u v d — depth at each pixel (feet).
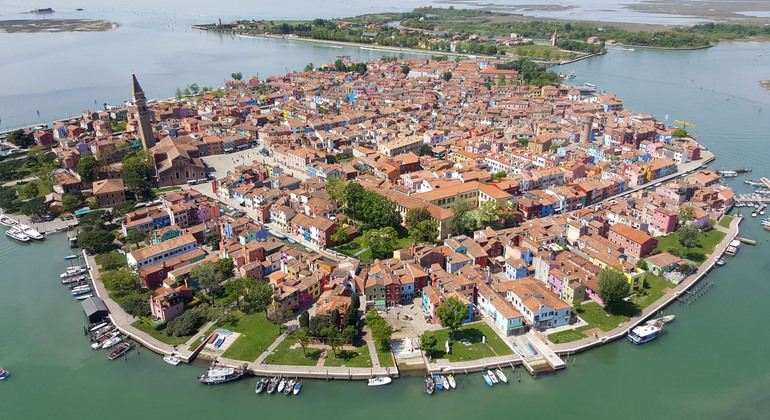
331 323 644.27
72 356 642.22
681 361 629.92
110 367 622.54
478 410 557.33
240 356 624.18
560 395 579.07
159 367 620.49
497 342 645.51
